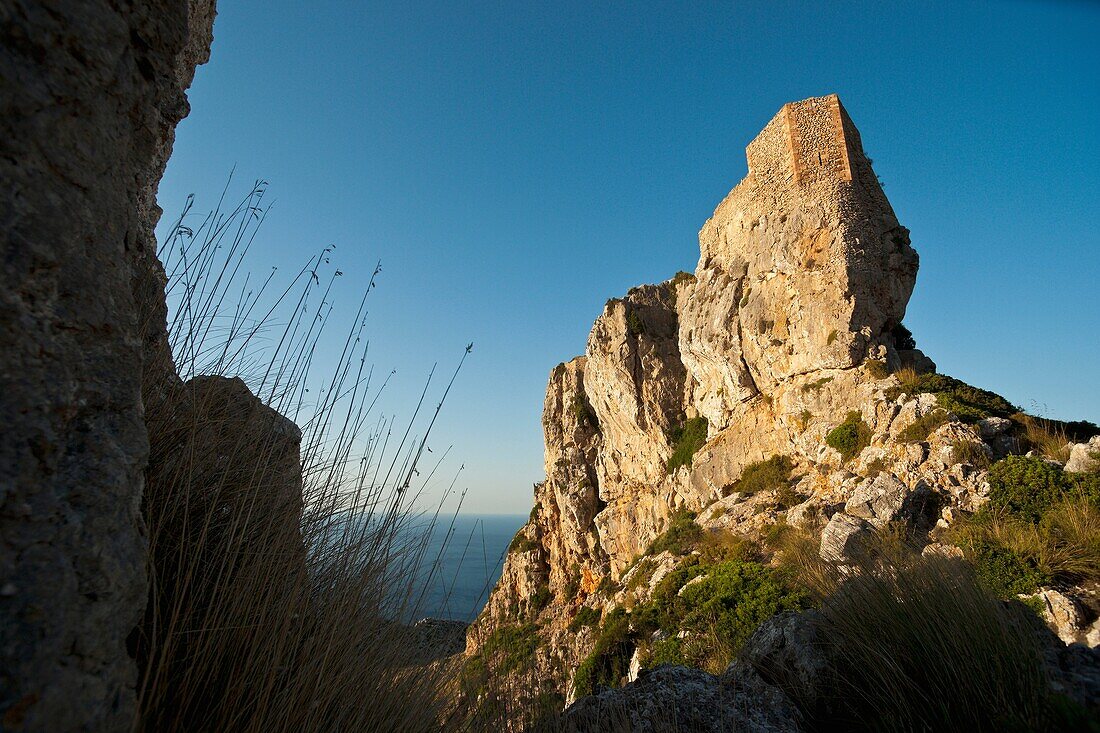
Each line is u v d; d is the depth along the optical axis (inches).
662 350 1130.7
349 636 95.9
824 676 149.8
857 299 783.7
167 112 139.1
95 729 50.9
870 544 236.5
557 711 129.5
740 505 737.0
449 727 115.4
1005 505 367.2
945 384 657.0
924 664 131.6
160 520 76.6
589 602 1007.0
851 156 902.4
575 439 1304.1
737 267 991.0
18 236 53.9
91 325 60.9
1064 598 253.1
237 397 117.5
